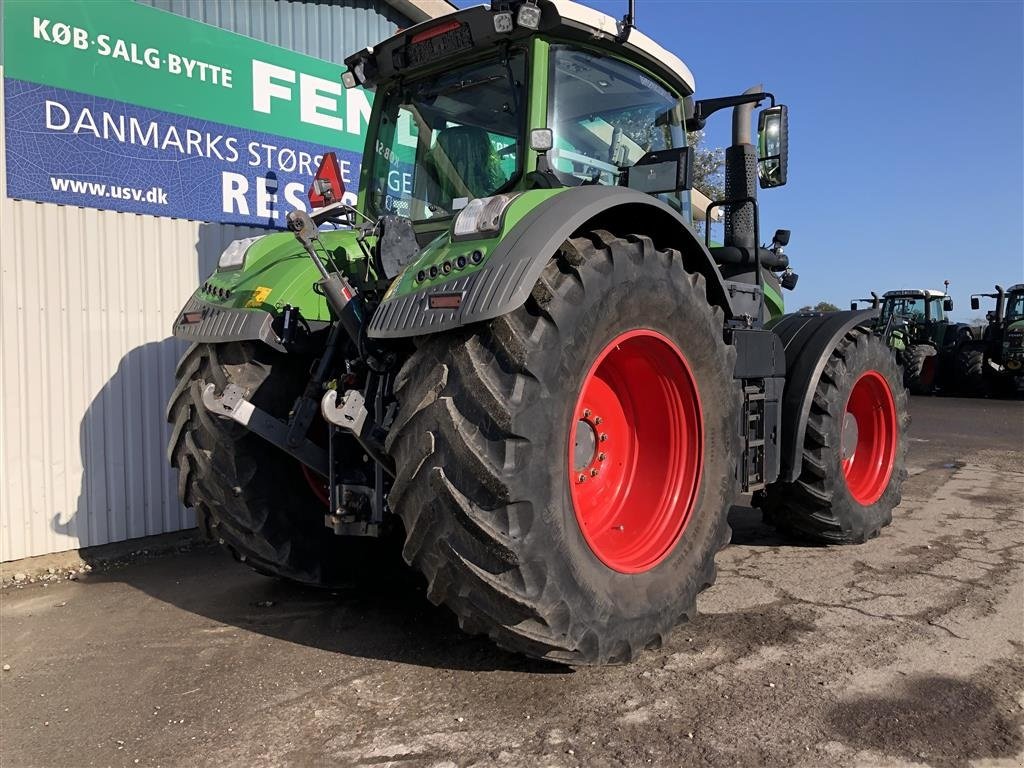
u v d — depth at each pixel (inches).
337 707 104.3
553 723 98.0
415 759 90.4
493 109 130.5
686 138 168.9
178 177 203.8
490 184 129.4
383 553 154.4
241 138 218.4
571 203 102.1
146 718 103.3
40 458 179.5
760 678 110.3
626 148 145.3
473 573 95.3
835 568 164.9
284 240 145.6
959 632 127.7
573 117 131.3
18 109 174.4
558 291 99.0
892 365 194.1
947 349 685.9
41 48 177.5
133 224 195.2
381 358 110.1
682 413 123.3
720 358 126.6
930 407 561.0
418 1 264.2
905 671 112.7
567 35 126.9
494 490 92.4
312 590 158.7
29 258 177.0
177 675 116.9
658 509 122.1
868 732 95.5
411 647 125.1
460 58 135.3
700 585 122.3
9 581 170.6
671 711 100.7
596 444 124.3
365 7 258.1
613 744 92.8
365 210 151.2
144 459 197.8
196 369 137.4
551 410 96.8
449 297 95.0
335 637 130.6
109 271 190.5
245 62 218.4
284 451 133.2
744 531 199.3
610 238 108.5
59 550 182.5
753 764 88.7
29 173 176.6
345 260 135.7
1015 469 292.8
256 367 131.6
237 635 133.2
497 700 104.7
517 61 127.0
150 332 198.5
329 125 243.6
